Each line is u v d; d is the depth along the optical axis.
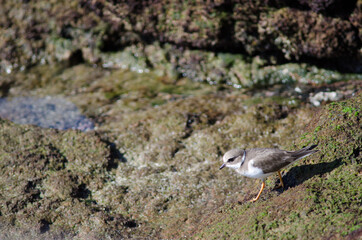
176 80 15.88
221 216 9.24
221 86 15.29
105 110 14.30
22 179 10.85
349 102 10.17
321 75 14.73
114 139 12.66
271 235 7.59
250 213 8.53
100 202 10.51
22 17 16.97
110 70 16.72
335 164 8.91
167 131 12.75
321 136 9.62
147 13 15.23
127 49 16.67
